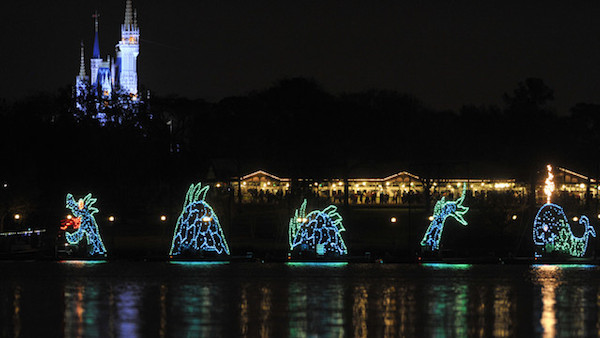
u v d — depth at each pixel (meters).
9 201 173.00
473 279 128.25
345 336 88.62
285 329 91.56
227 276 129.50
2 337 88.38
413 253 154.00
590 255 156.75
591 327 93.75
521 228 172.75
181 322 94.94
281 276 129.88
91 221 158.75
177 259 148.25
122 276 128.75
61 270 135.12
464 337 88.56
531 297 112.00
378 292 115.19
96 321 95.50
